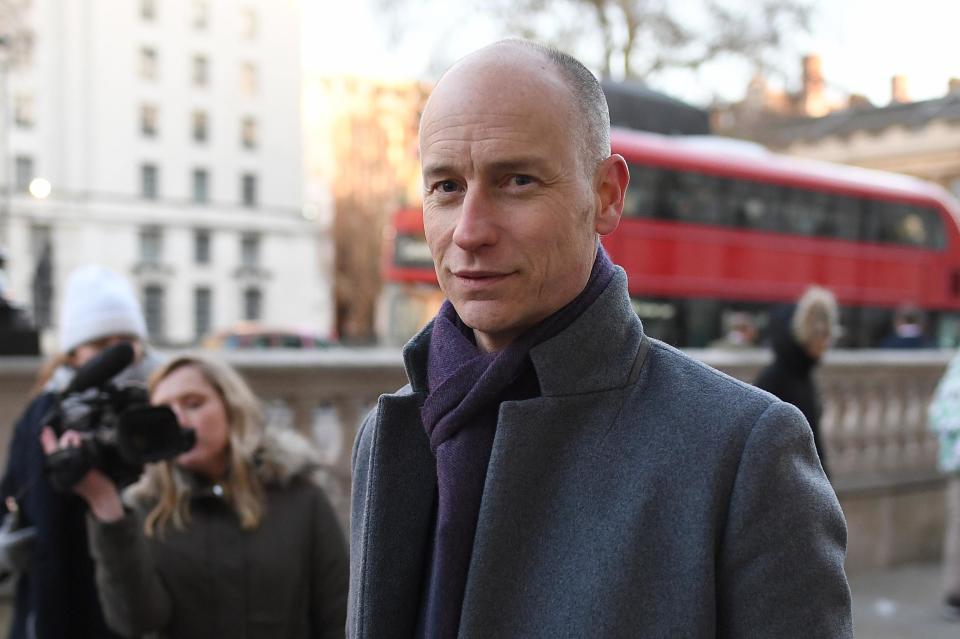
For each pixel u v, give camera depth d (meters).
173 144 54.56
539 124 1.24
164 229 54.25
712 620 1.18
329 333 58.62
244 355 5.01
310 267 58.66
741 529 1.19
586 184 1.29
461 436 1.32
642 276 14.20
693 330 14.53
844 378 7.16
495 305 1.27
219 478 2.68
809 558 1.19
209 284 55.72
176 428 2.25
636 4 23.97
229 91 56.22
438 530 1.30
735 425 1.23
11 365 4.46
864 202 16.70
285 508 2.67
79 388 2.28
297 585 2.63
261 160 57.16
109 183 52.56
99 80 52.31
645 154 14.45
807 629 1.18
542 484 1.27
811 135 41.69
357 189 58.16
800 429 1.24
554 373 1.27
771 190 15.59
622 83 16.00
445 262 1.31
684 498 1.21
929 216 17.56
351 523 1.56
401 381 5.39
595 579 1.20
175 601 2.53
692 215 14.70
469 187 1.27
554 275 1.27
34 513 2.57
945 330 17.48
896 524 7.38
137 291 53.31
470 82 1.27
